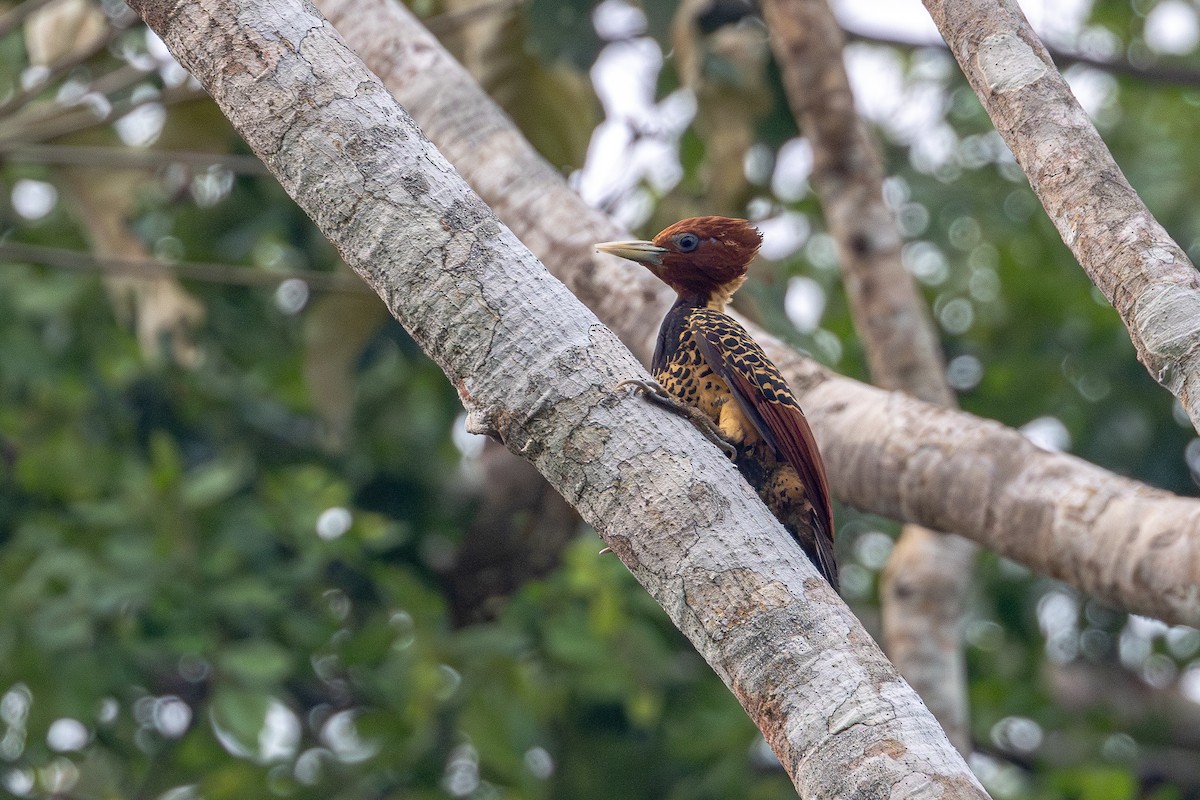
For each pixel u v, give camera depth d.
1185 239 15.35
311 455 15.67
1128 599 6.48
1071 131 4.97
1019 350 15.37
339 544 13.06
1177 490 14.72
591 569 12.44
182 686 14.66
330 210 4.73
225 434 15.48
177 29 4.90
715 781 13.33
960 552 10.69
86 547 12.43
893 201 15.45
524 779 12.07
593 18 10.16
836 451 7.57
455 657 12.09
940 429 7.22
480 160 8.62
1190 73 14.05
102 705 12.39
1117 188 4.85
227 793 12.83
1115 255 4.73
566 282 8.51
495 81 10.69
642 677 12.52
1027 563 6.87
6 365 14.39
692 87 10.24
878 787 3.85
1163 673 16.86
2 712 13.17
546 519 14.47
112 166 10.82
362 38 8.82
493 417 4.61
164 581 12.00
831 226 10.42
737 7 11.39
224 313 14.51
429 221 4.68
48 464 13.80
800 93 10.32
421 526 15.54
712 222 8.23
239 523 13.04
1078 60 13.96
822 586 4.32
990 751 15.52
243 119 4.80
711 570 4.33
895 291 10.25
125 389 15.46
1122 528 6.48
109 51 11.63
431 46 8.82
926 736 3.96
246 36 4.80
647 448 4.50
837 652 4.14
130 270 11.02
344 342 11.68
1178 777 16.69
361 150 4.72
